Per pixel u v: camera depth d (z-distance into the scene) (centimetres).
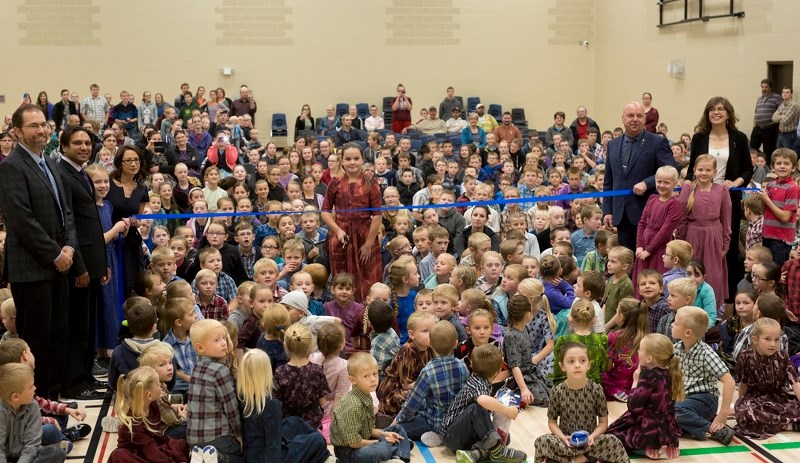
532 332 604
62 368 564
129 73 1984
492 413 491
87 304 589
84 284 570
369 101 2077
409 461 481
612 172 738
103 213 640
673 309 583
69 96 1911
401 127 1959
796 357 591
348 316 634
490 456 478
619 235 747
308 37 2038
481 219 867
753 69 1561
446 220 930
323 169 1308
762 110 1475
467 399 490
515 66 2103
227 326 532
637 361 579
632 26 1944
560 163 1343
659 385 478
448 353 508
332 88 2061
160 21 1981
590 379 505
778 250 786
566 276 710
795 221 786
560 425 473
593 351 558
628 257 647
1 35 1931
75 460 485
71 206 573
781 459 482
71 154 578
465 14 2077
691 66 1739
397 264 654
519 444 507
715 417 521
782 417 514
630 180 725
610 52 2047
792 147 1431
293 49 2036
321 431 509
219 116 1744
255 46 2023
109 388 553
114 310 646
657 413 480
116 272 653
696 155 732
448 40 2078
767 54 1522
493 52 2094
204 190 1062
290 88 2047
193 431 446
